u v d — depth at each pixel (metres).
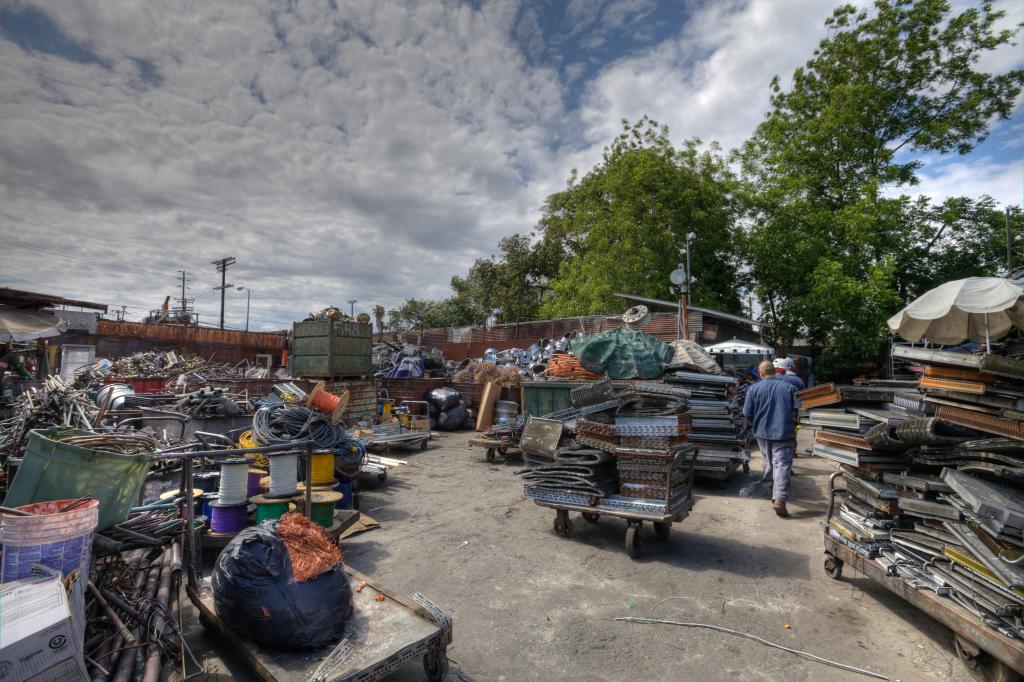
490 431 10.31
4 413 8.28
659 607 4.05
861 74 23.55
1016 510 2.78
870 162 23.12
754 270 25.33
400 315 41.84
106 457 3.43
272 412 6.39
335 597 2.93
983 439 3.34
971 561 3.13
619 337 9.92
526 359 17.89
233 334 29.33
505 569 4.77
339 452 6.49
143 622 3.10
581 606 4.07
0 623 2.12
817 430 4.72
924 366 3.84
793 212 22.91
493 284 36.31
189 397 7.62
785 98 25.45
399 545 5.38
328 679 2.52
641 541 5.49
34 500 3.24
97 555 3.33
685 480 5.70
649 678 3.14
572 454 5.50
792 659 3.34
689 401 8.14
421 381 14.66
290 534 3.16
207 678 2.99
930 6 22.17
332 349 11.67
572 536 5.65
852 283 20.33
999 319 5.08
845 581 4.48
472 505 6.89
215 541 4.50
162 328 27.03
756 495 7.38
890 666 3.24
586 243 26.03
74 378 11.40
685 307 14.88
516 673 3.19
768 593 4.28
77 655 2.22
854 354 21.38
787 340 25.28
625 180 24.39
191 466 3.90
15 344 13.73
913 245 24.50
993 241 23.30
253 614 2.81
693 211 23.83
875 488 3.97
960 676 3.12
